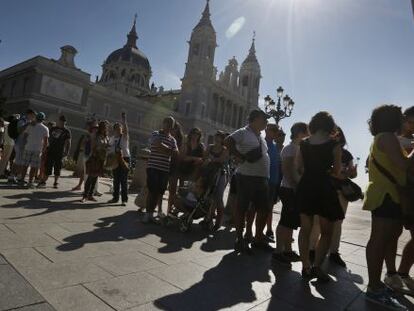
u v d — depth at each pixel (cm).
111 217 627
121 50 9956
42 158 923
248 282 379
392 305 356
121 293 303
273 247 577
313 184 410
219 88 7856
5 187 820
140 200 718
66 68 5156
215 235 609
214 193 660
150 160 627
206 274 385
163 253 443
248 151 504
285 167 494
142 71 9725
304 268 421
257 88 9119
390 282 429
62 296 282
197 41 7431
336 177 427
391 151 361
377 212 372
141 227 579
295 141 508
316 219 525
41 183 927
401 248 720
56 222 522
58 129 932
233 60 8600
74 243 427
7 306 253
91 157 772
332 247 529
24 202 648
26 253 367
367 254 379
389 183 369
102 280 325
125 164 788
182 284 344
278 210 1252
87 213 630
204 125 7412
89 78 5431
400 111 375
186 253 461
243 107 8869
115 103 6275
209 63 7462
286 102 2048
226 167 770
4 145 988
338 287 405
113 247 436
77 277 324
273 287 375
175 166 682
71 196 809
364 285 424
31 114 860
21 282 295
